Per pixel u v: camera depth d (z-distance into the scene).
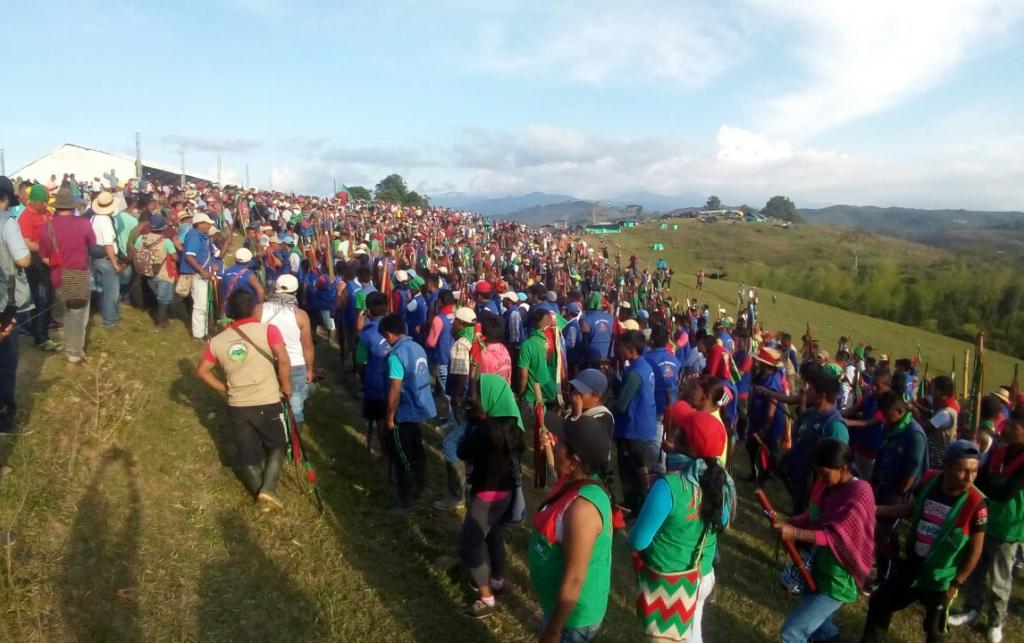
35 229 7.58
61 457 5.52
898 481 6.15
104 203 9.29
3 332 5.33
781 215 191.38
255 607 4.79
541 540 3.72
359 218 38.16
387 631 4.91
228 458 6.69
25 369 6.91
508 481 5.18
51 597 4.13
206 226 10.05
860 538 4.47
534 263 31.91
